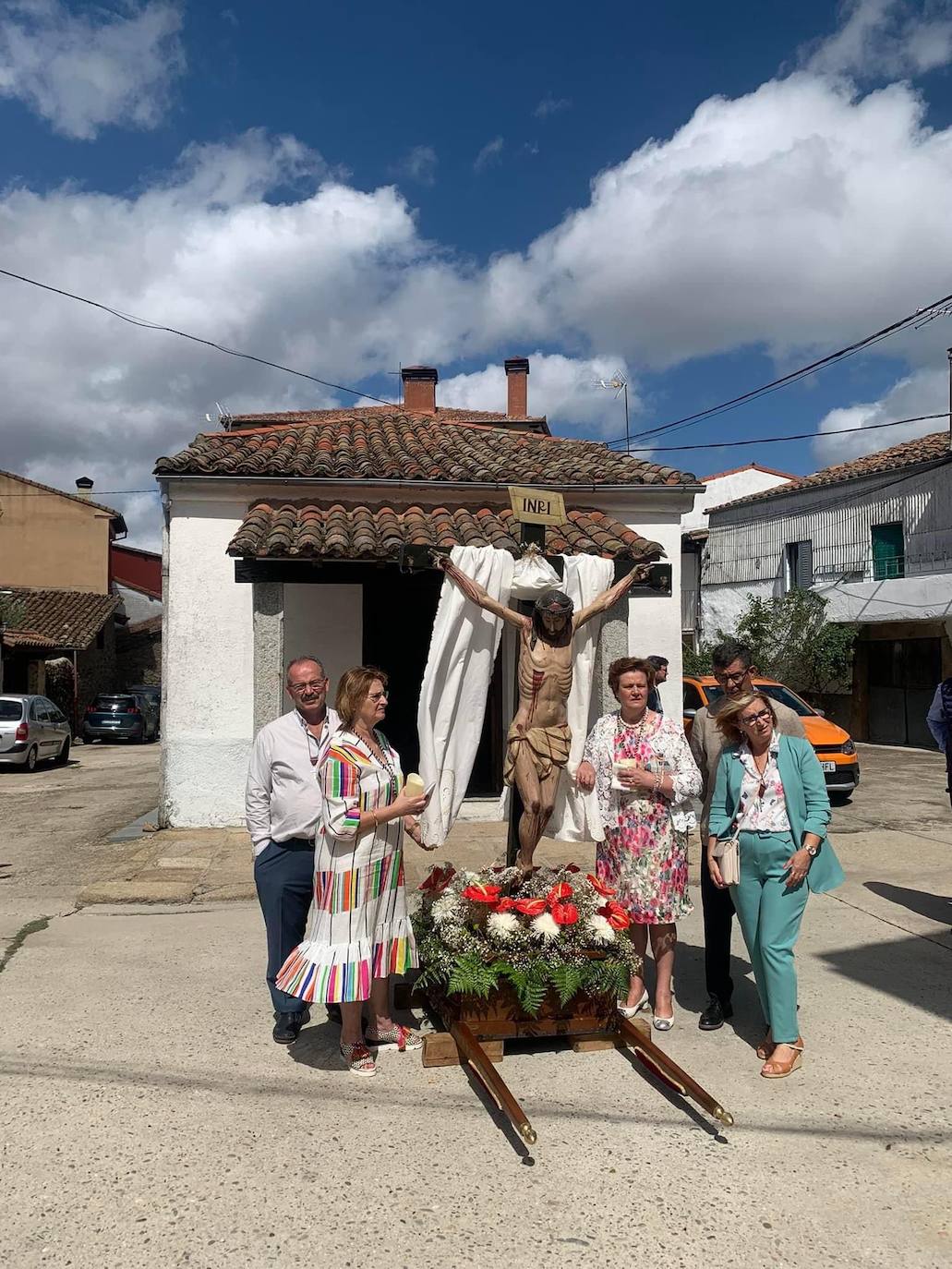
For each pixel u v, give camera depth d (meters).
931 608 18.09
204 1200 2.99
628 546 8.98
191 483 9.73
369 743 3.96
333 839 3.84
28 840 10.06
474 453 11.79
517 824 5.05
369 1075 3.91
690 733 4.84
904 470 19.48
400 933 3.99
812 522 22.09
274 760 4.23
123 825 10.84
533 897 4.25
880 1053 4.18
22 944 5.77
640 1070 4.00
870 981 5.15
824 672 19.70
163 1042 4.24
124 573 42.16
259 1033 4.37
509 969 3.99
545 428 19.16
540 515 5.20
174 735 9.74
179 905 6.74
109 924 6.24
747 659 4.24
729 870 4.11
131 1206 2.95
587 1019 4.18
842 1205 2.99
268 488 9.80
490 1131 3.46
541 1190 3.06
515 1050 4.21
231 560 9.86
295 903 4.24
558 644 4.72
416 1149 3.32
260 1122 3.51
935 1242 2.80
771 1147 3.35
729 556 24.80
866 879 7.52
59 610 28.95
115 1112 3.57
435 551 4.86
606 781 4.45
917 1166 3.24
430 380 18.91
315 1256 2.71
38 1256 2.69
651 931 4.49
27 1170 3.15
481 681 5.72
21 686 26.17
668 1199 3.02
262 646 8.75
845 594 20.47
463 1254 2.72
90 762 21.22
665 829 4.36
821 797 4.05
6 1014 4.56
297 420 18.78
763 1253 2.74
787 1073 3.95
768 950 4.00
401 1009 4.59
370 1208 2.95
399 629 10.57
